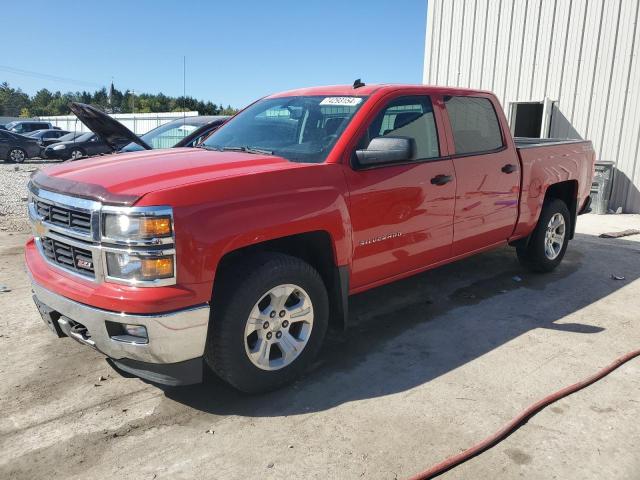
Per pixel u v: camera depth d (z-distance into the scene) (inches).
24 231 310.8
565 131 432.8
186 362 117.6
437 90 177.0
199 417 124.3
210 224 114.6
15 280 219.9
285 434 117.6
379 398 132.3
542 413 125.9
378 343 164.6
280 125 168.2
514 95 458.3
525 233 217.9
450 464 106.8
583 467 107.1
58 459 109.6
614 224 364.8
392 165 155.6
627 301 202.7
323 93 172.7
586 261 259.9
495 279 228.2
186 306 112.7
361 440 115.3
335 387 137.9
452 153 176.7
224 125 189.9
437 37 503.2
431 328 175.9
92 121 232.4
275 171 129.0
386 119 158.6
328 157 143.6
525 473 105.3
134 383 139.5
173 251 110.5
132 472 105.7
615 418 123.9
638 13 384.2
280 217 125.4
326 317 142.2
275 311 130.3
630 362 151.9
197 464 108.0
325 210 134.6
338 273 142.3
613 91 404.2
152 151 161.2
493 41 464.8
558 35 426.3
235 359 123.5
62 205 121.6
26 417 124.0
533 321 182.1
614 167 406.9
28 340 163.9
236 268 124.0
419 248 167.8
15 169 705.0
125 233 109.9
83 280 119.7
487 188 188.9
